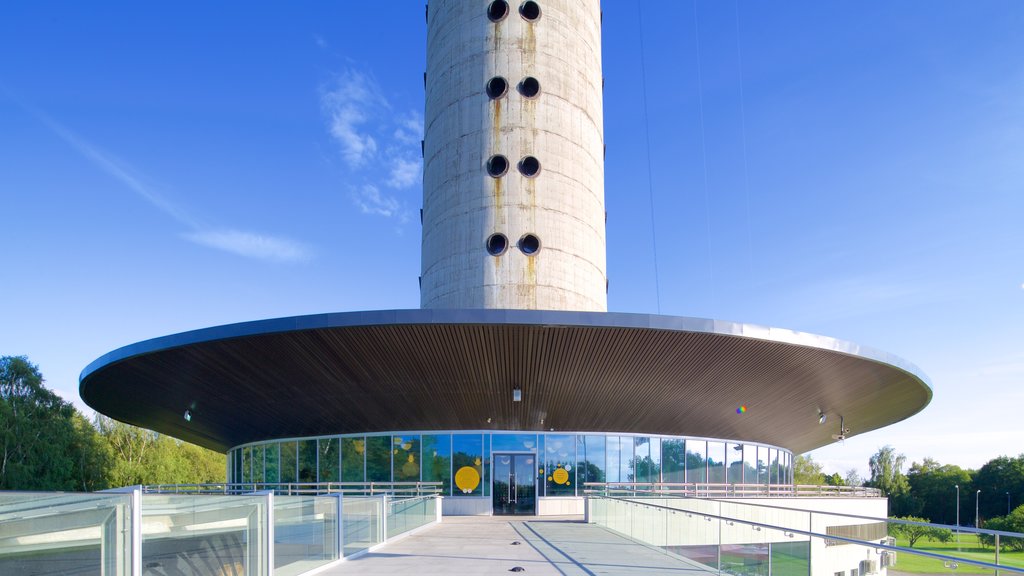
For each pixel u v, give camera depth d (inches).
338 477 1051.9
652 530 661.9
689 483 1002.7
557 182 1067.3
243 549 361.7
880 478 4439.0
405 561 509.7
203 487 1355.8
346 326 776.3
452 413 979.9
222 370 912.9
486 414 980.6
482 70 1095.6
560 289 1036.5
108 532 259.9
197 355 869.8
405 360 852.0
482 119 1079.0
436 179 1117.7
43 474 1931.6
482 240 1041.5
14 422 1914.4
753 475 1192.8
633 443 1055.0
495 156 1065.5
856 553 407.2
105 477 2201.0
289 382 922.7
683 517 574.2
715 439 1129.4
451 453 1015.0
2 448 1856.5
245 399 1003.3
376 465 1027.3
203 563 321.4
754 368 900.0
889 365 929.5
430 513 836.0
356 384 911.0
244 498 362.9
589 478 1024.2
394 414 985.5
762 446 1231.5
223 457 3255.4
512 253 1033.5
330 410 986.1
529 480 1013.2
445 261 1069.8
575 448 1028.5
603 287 1133.7
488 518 946.7
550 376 893.2
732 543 484.7
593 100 1157.7
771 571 513.0
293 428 1069.8
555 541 645.9
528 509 1005.2
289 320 785.6
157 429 1443.2
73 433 2101.4
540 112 1081.4
